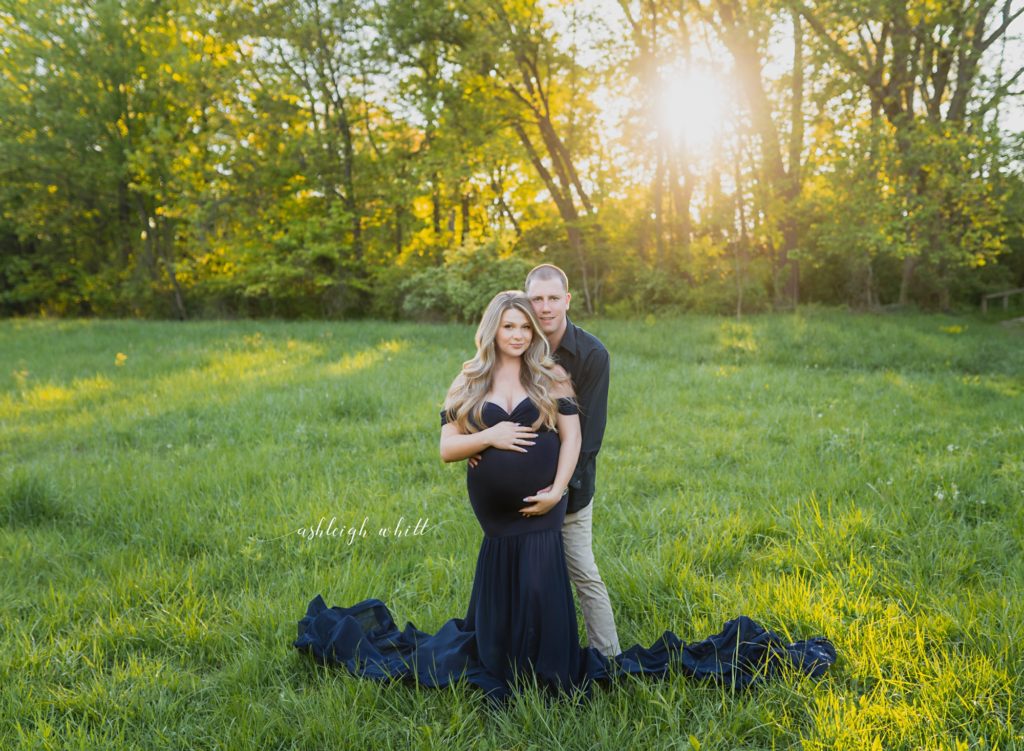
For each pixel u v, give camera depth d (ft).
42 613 11.85
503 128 73.20
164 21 80.33
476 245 67.46
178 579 12.98
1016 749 8.05
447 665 9.77
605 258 67.31
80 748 8.34
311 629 10.77
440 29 69.77
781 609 11.16
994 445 20.59
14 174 84.43
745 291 63.57
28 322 69.56
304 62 74.59
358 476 19.24
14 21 79.10
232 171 77.41
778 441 22.95
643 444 22.62
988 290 81.97
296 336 51.19
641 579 12.34
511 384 9.53
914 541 13.97
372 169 79.00
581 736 8.51
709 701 9.23
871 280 64.64
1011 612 10.64
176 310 82.74
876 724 8.47
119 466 20.22
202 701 9.61
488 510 9.35
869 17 55.06
